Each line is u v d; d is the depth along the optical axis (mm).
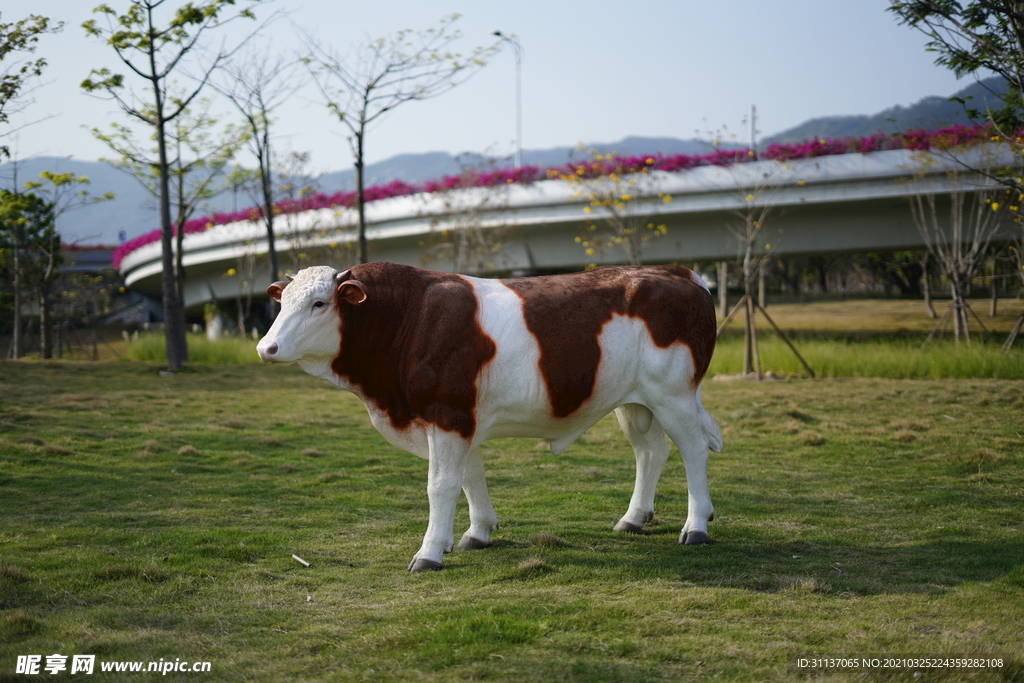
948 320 28578
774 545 5672
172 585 4777
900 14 9430
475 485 5766
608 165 22016
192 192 22109
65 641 3957
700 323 5703
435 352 5211
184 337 20281
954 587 4684
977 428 10242
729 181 21031
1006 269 27328
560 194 22547
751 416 11484
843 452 9234
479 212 23000
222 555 5402
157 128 17484
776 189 20625
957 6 9203
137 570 4949
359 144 18281
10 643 3930
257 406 12906
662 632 4012
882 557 5355
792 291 56188
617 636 3965
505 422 5434
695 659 3693
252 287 29719
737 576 4910
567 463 8906
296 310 5148
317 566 5266
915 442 9594
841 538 5832
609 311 5488
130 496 7105
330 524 6379
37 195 24438
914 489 7477
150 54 16688
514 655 3750
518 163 25203
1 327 37031
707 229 23453
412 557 5434
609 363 5438
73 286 39625
